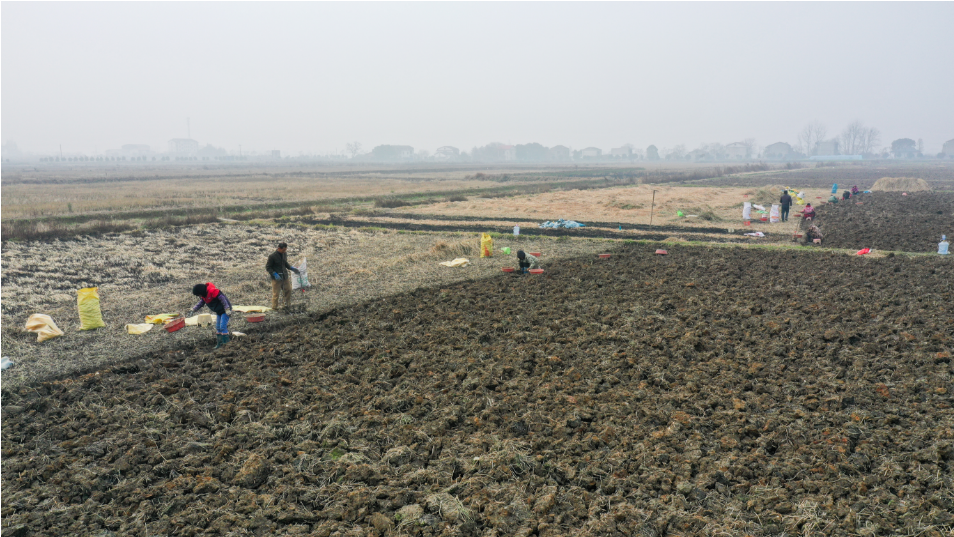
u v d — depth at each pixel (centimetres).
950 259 1989
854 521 626
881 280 1689
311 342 1255
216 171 14825
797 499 672
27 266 2169
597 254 2255
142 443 829
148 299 1670
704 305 1466
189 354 1202
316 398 976
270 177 10669
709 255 2186
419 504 689
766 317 1352
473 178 9462
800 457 754
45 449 816
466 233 2917
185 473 762
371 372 1073
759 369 1043
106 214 3766
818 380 988
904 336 1159
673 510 664
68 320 1446
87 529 654
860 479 705
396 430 862
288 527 657
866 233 2717
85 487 726
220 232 3091
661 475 728
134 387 1018
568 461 765
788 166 12675
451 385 1014
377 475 745
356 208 4356
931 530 599
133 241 2794
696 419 865
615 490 711
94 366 1116
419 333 1302
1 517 669
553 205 4303
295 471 765
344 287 1750
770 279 1739
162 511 682
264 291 1733
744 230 2964
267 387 1007
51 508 689
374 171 14425
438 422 875
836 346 1135
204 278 1978
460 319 1392
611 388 994
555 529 634
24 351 1202
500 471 744
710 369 1049
